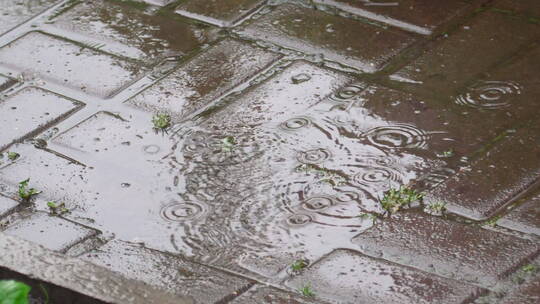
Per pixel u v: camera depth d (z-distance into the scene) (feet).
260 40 17.56
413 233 12.96
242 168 14.47
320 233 13.12
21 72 17.22
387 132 14.97
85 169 14.73
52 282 11.60
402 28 17.52
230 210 13.67
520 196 13.46
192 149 14.98
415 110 15.40
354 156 14.55
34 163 14.92
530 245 12.58
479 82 15.92
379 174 14.15
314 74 16.51
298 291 12.10
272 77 16.53
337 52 17.03
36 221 13.71
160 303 11.25
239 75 16.65
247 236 13.16
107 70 17.10
